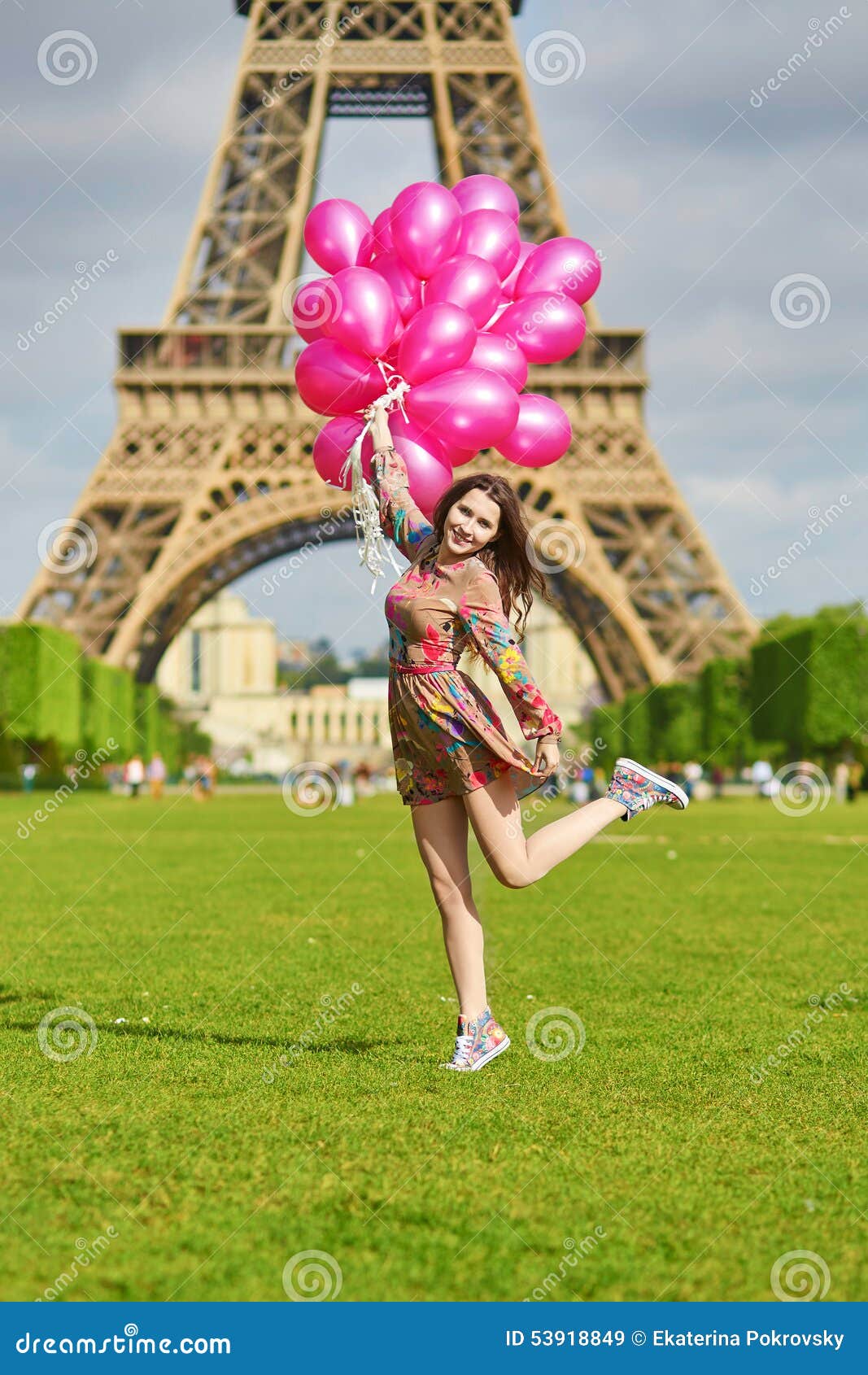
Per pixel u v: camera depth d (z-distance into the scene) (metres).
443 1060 7.47
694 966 11.74
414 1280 4.40
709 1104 6.52
